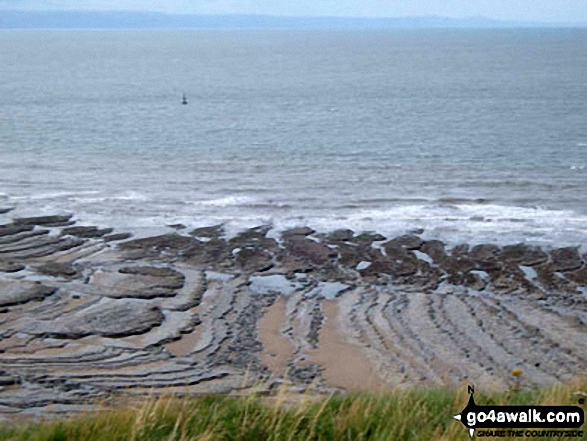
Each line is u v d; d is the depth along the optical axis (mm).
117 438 9836
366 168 49219
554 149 56031
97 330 24031
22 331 23766
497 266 30281
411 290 27984
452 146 57719
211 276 29188
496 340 23828
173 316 25438
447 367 21938
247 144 58938
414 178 45812
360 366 22000
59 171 47469
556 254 31656
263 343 23625
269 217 36750
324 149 56625
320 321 25312
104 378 20781
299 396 16844
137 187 42938
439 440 9156
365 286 28359
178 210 37875
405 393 11875
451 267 30188
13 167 48500
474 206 38906
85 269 29438
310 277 29234
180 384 20531
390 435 9430
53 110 79750
